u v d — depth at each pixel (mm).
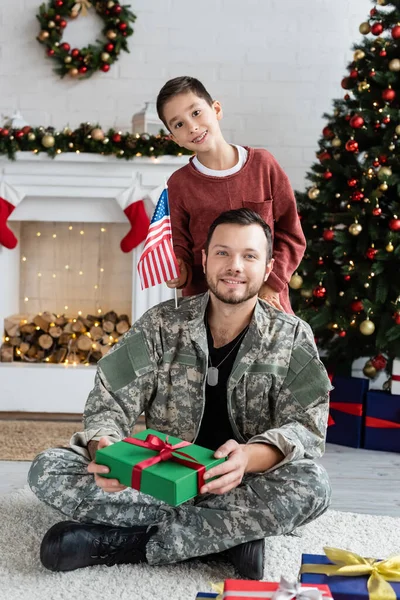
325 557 1427
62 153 3324
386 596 1264
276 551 1977
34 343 3648
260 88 3785
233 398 1900
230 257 1774
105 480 1543
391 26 3170
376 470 2834
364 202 3141
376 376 3332
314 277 3207
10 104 3744
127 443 1617
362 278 3064
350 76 3209
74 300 3844
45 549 1786
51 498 1821
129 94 3760
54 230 3799
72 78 3742
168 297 3488
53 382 3482
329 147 3336
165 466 1513
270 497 1756
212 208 2277
